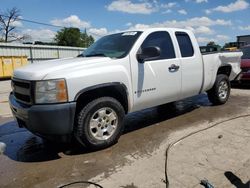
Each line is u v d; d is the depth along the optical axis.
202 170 3.53
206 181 3.20
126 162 3.88
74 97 3.88
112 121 4.42
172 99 5.48
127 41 4.87
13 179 3.56
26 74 3.99
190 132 5.00
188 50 5.70
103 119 4.30
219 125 5.34
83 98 4.16
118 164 3.83
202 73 6.00
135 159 3.96
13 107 4.26
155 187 3.19
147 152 4.19
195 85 5.86
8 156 4.32
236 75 7.42
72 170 3.73
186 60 5.54
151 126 5.52
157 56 4.58
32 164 3.99
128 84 4.53
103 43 5.27
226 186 3.14
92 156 4.14
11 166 3.95
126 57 4.55
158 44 5.12
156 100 5.11
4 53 27.12
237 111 6.45
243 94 8.76
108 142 4.37
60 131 3.86
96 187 3.26
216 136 4.73
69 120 3.87
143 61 4.73
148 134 5.02
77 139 4.16
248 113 6.23
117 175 3.52
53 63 4.37
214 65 6.42
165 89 5.16
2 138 5.27
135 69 4.63
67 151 4.40
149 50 4.53
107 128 4.37
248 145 4.28
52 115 3.75
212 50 7.35
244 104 7.22
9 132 5.67
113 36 5.38
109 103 4.30
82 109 4.09
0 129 5.92
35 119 3.79
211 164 3.68
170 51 5.29
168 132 5.08
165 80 5.12
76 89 3.89
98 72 4.11
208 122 5.60
